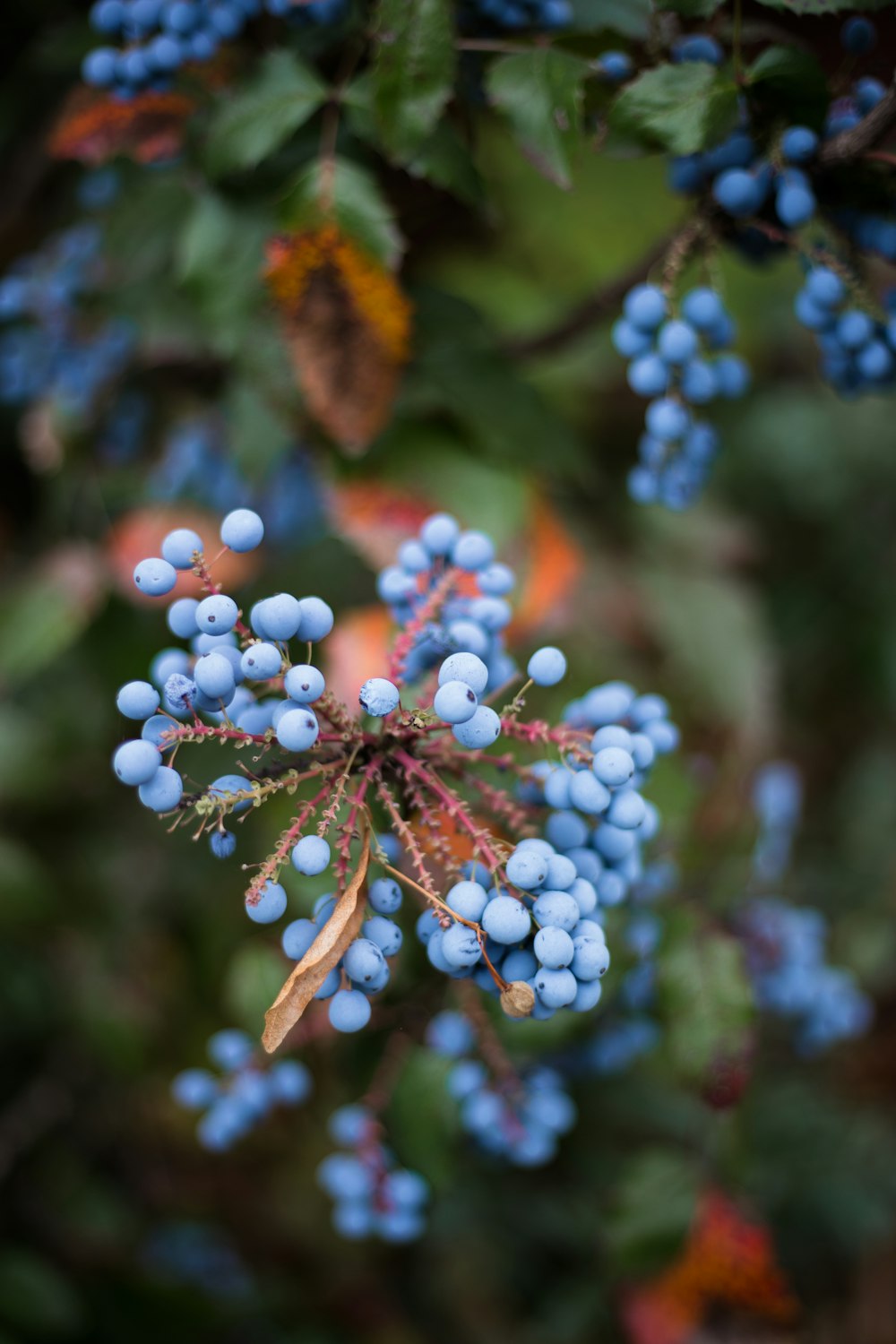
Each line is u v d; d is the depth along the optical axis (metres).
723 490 1.10
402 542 0.60
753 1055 0.57
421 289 0.60
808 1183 0.91
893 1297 0.94
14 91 0.77
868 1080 0.98
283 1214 0.89
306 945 0.42
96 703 0.78
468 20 0.54
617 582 0.81
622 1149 0.89
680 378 0.51
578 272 0.88
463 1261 0.93
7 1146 0.81
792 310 1.04
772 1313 0.71
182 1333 0.77
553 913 0.41
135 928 0.84
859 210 0.51
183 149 0.58
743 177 0.50
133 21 0.54
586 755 0.44
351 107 0.54
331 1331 0.85
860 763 1.20
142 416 0.77
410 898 0.51
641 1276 0.67
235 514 0.42
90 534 0.77
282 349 0.57
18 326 0.75
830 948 0.98
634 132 0.50
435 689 0.46
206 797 0.41
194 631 0.43
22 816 0.79
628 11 0.53
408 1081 0.53
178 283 0.58
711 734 0.83
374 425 0.57
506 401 0.61
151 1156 0.88
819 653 1.17
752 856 0.65
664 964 0.56
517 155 0.79
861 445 1.11
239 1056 0.55
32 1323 0.71
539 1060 0.61
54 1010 0.81
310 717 0.41
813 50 0.54
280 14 0.54
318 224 0.54
